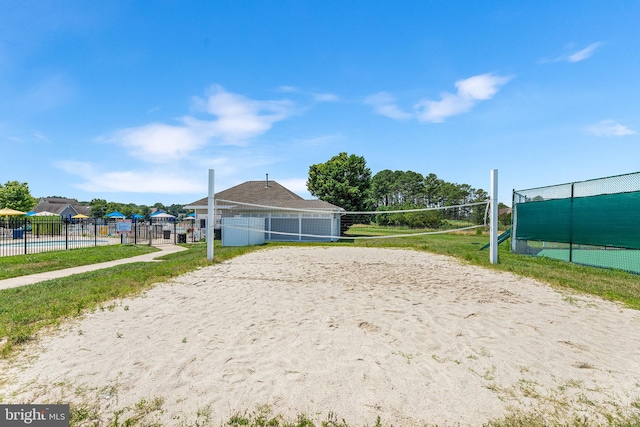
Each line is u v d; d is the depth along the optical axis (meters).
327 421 2.24
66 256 11.97
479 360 3.17
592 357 3.27
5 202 40.81
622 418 2.30
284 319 4.38
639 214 8.05
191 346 3.44
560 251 11.87
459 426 2.19
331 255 12.14
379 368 2.96
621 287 6.39
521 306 5.12
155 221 31.88
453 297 5.68
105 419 2.24
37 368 2.94
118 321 4.28
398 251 13.78
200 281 6.98
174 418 2.26
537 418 2.28
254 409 2.36
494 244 9.66
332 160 39.47
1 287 6.59
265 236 20.72
